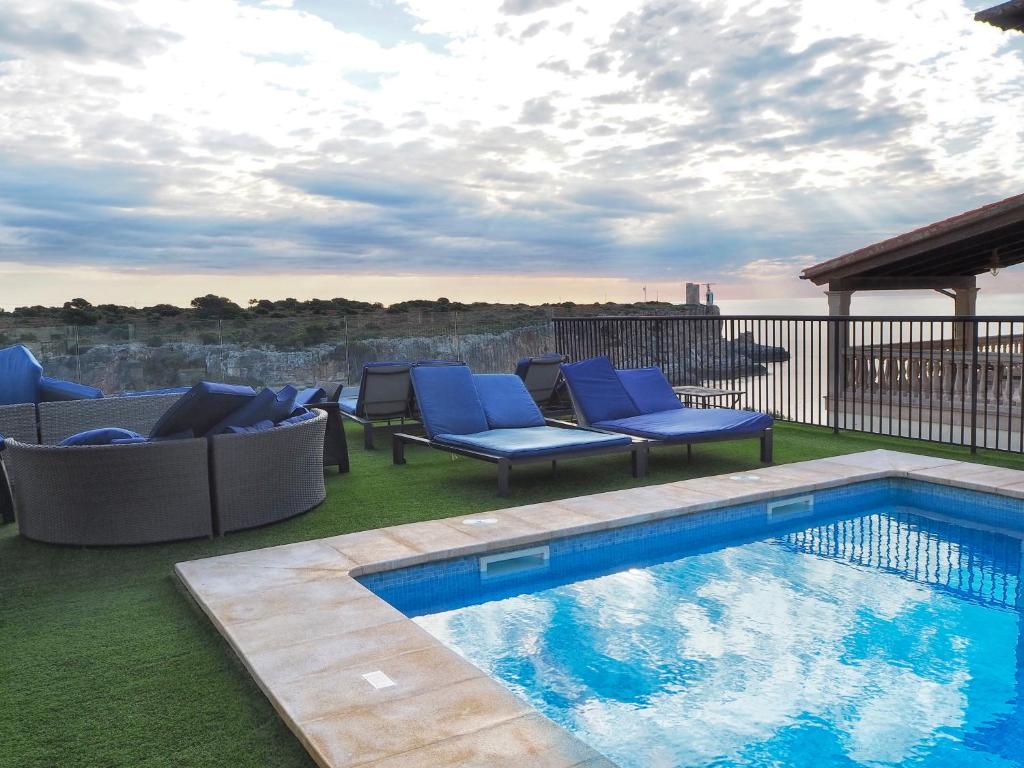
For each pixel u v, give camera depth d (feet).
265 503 18.37
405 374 29.94
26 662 11.22
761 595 14.28
